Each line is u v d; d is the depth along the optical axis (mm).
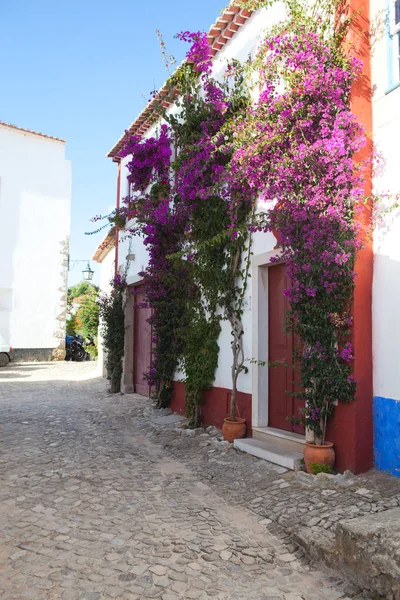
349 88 5156
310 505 4270
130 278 11742
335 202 5027
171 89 9086
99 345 16516
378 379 4906
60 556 3453
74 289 31484
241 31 7477
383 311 4891
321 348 4988
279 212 5516
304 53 5336
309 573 3377
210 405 7625
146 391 10992
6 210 20453
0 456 5934
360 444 4848
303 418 5219
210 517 4289
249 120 6203
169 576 3248
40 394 11836
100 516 4203
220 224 7398
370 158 5109
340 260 4809
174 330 8469
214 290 7340
